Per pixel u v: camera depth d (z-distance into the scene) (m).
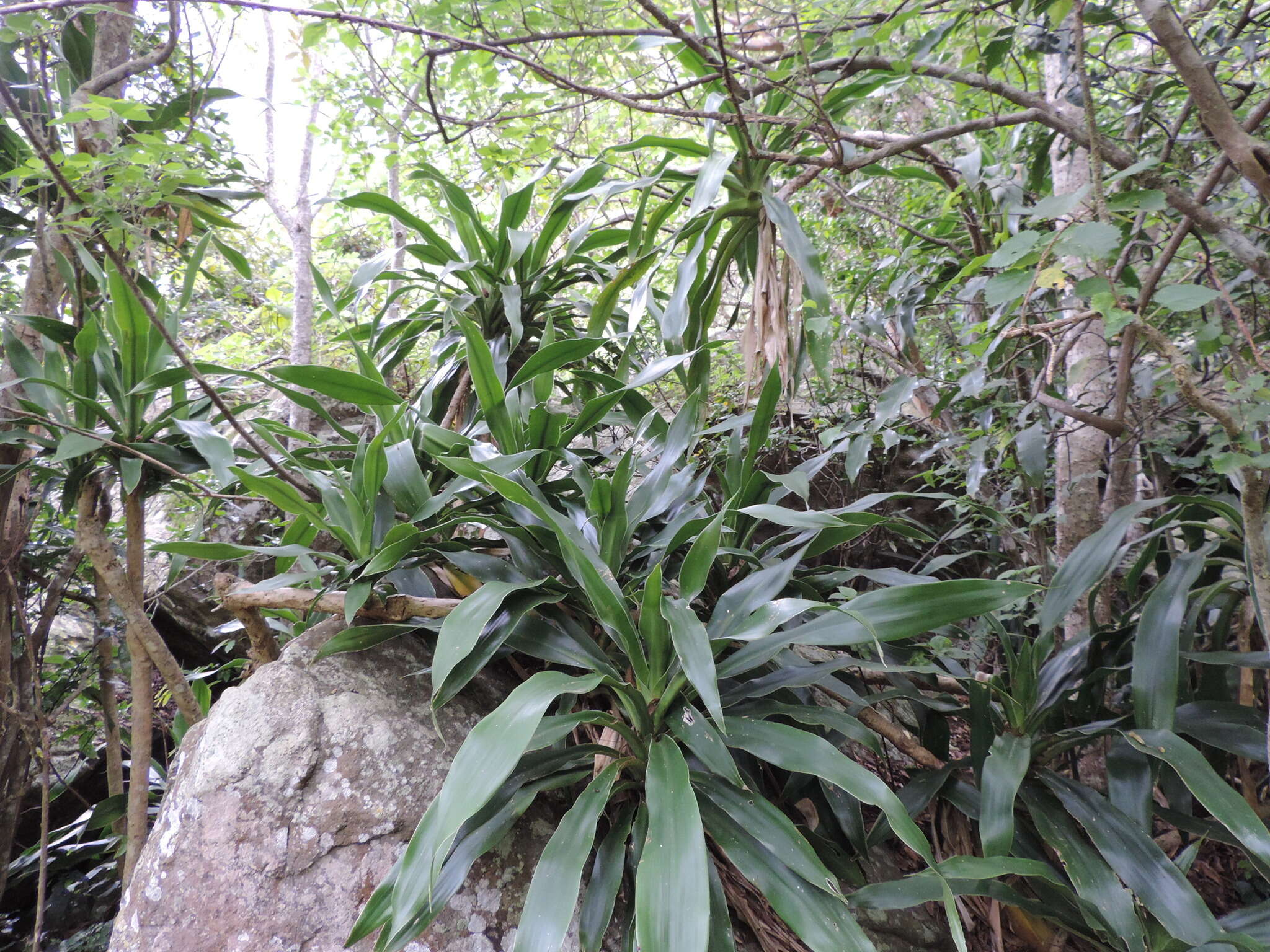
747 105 1.37
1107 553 1.29
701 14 1.45
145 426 1.44
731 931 0.97
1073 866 1.03
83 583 2.11
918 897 0.98
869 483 2.94
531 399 1.61
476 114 2.18
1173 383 1.25
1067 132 1.17
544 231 1.83
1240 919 1.00
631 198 2.77
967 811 1.23
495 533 1.83
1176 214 1.20
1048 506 1.89
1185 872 1.04
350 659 1.36
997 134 1.94
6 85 1.11
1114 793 1.17
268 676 1.28
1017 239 0.84
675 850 0.85
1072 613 1.66
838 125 1.58
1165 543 1.71
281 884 1.09
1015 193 1.49
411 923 0.94
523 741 0.84
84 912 2.07
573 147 2.46
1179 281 1.27
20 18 1.23
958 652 1.53
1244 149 0.85
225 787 1.14
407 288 1.97
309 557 1.41
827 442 1.61
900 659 1.45
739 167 1.55
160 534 2.81
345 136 2.61
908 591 1.07
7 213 1.57
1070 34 1.35
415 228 1.82
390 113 2.34
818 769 0.94
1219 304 1.18
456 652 0.99
